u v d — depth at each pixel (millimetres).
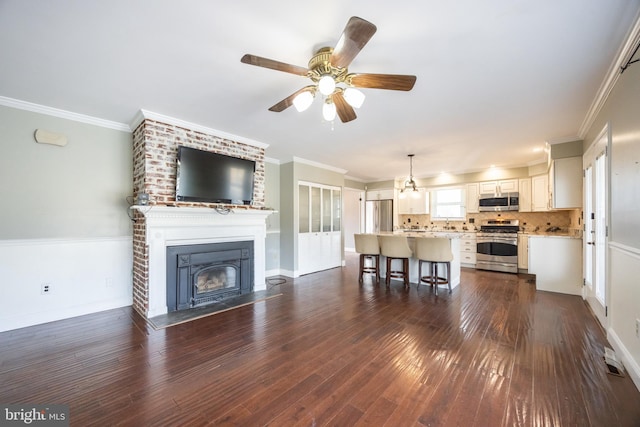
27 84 2457
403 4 1531
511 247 5762
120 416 1586
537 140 4160
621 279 2238
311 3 1527
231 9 1568
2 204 2756
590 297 3516
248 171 4031
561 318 3125
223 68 2209
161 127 3232
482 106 2926
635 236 1962
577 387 1851
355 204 9836
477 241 6203
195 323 2988
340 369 2084
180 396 1766
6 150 2775
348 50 1532
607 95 2543
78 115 3154
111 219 3422
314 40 1865
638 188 1905
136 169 3426
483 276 5434
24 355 2277
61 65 2150
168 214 3260
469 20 1654
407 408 1654
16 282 2816
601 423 1525
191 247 3496
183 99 2779
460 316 3197
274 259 5555
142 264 3238
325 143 4371
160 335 2674
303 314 3273
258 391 1820
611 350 2324
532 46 1914
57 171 3062
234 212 3842
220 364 2152
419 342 2529
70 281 3127
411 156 5242
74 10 1553
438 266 4688
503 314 3260
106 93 2645
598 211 3176
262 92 2629
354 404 1691
